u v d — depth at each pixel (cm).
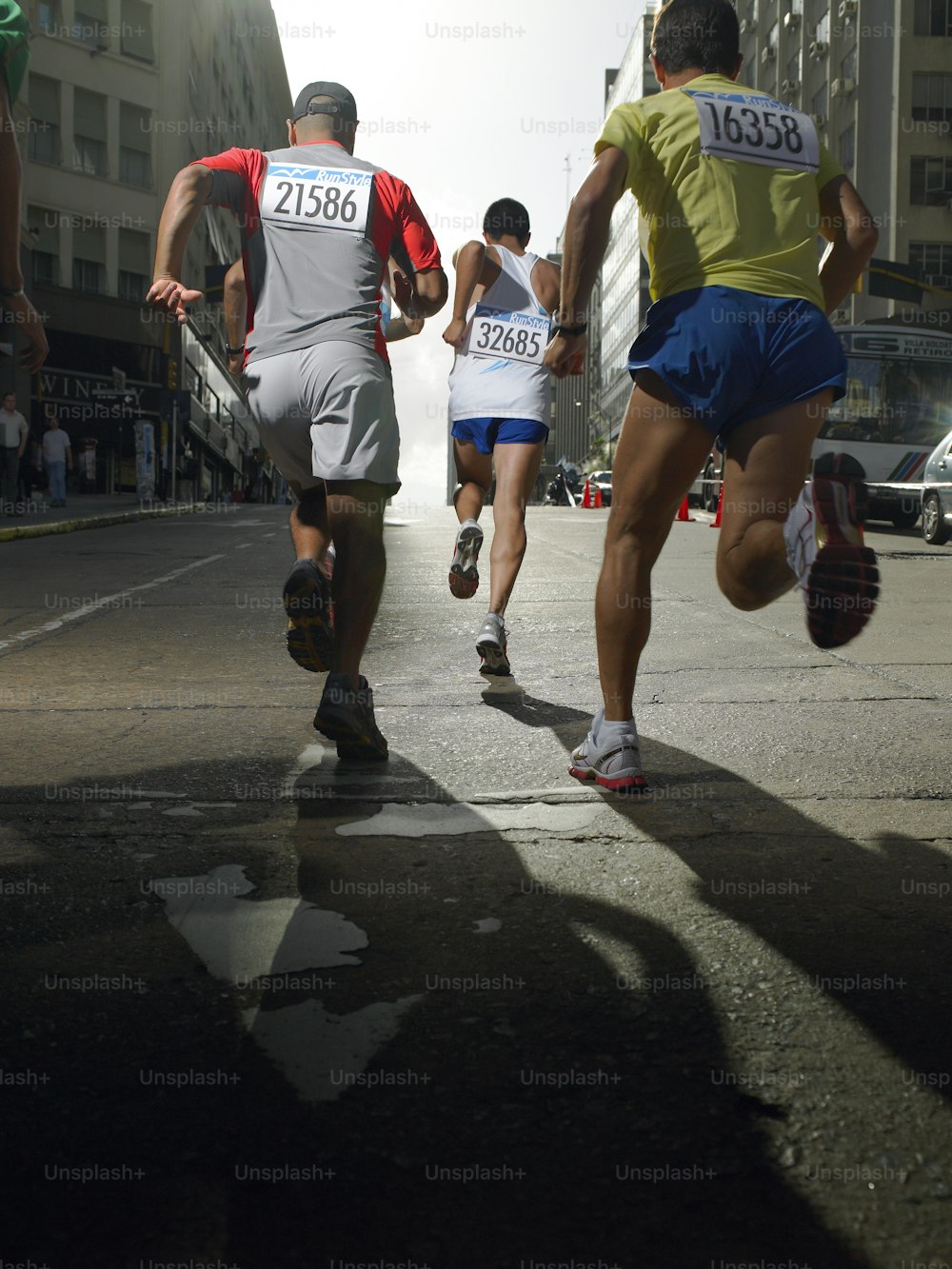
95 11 3606
